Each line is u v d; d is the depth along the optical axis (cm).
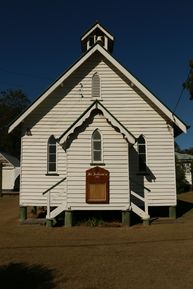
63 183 2198
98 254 1425
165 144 2255
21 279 1144
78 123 2045
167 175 2239
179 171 4250
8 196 4291
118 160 2055
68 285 1082
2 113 9431
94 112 2073
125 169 2050
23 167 2241
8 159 5212
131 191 2098
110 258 1362
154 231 1858
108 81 2297
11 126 2225
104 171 2047
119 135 2064
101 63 2308
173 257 1354
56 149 2256
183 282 1088
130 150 2255
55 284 1093
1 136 8969
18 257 1395
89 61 2311
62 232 1878
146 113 2273
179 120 2216
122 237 1742
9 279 1145
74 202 2039
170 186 2231
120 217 2189
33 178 2236
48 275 1177
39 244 1614
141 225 2033
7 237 1778
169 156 2250
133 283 1091
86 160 2055
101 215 2184
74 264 1294
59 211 2039
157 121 2267
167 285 1066
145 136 2259
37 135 2264
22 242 1661
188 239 1648
